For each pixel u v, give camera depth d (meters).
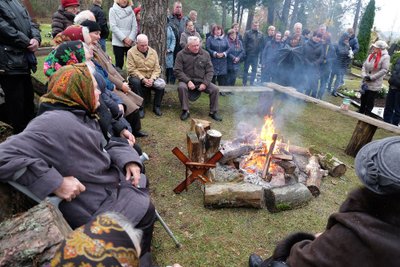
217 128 5.17
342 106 4.97
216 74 7.02
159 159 3.97
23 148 1.48
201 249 2.56
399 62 5.78
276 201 3.06
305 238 1.57
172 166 3.83
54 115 1.60
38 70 6.86
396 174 0.94
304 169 3.79
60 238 1.34
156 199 3.17
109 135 2.28
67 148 1.60
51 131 1.55
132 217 1.83
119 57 6.25
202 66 5.46
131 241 0.87
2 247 1.30
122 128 2.75
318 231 2.88
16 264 1.26
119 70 5.83
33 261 1.27
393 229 0.98
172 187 3.39
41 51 7.93
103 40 6.53
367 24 15.29
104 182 1.82
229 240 2.68
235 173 3.51
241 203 3.06
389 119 6.11
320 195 3.51
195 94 5.54
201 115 5.72
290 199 3.12
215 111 5.55
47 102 1.69
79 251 0.80
